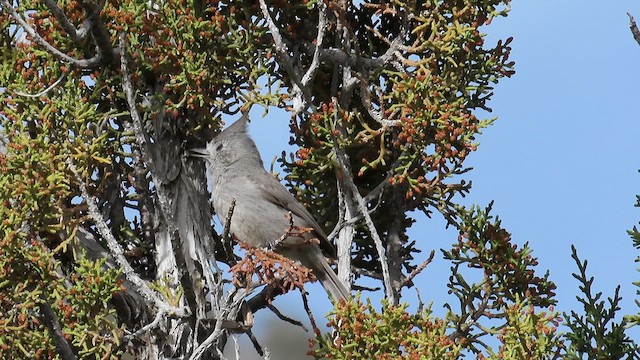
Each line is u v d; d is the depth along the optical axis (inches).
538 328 508.4
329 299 568.7
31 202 518.9
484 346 541.6
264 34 572.7
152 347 550.6
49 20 565.6
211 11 567.5
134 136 569.6
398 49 580.4
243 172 590.9
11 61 568.4
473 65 584.4
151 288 558.9
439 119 550.0
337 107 569.9
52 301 530.9
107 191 581.6
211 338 504.7
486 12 580.7
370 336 506.9
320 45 554.9
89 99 563.2
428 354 498.6
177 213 573.0
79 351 521.3
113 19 567.2
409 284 582.9
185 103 570.9
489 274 560.7
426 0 585.0
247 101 559.2
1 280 514.6
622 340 512.4
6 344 508.1
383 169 604.4
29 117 544.1
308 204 616.1
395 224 600.7
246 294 500.4
